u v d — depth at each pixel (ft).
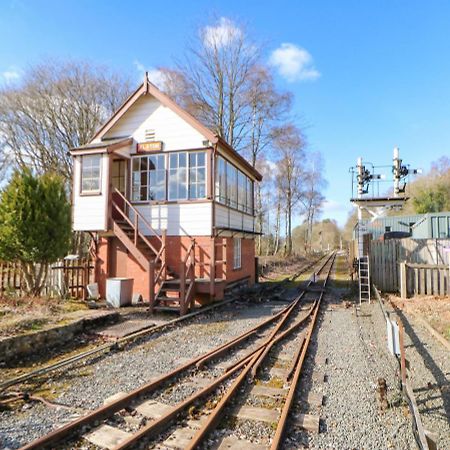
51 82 100.07
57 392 16.39
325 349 23.67
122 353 22.49
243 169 58.34
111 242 45.65
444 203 126.72
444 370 19.15
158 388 16.76
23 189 34.14
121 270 44.83
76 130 106.32
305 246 196.34
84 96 104.42
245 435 12.66
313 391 16.62
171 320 31.27
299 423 13.34
